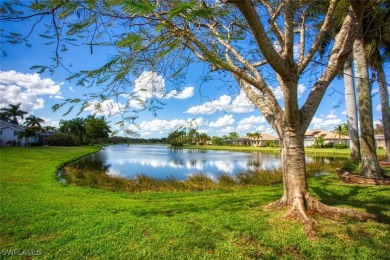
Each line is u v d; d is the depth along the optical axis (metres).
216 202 7.20
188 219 5.42
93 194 9.12
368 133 10.05
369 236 4.27
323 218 5.02
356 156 14.30
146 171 20.38
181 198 8.41
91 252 3.96
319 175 13.78
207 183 11.63
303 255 3.71
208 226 4.90
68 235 4.67
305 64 5.02
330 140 79.75
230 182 11.85
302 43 5.92
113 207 6.76
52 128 77.31
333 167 16.16
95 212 6.21
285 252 3.81
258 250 3.89
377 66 13.70
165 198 8.51
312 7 5.95
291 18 4.61
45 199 7.72
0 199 7.51
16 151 32.00
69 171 16.44
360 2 4.69
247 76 5.50
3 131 48.53
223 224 4.97
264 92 5.79
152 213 6.04
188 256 3.76
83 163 25.47
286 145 5.55
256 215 5.48
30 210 6.32
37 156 26.25
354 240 4.12
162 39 2.49
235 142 111.50
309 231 4.38
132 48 2.24
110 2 1.58
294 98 4.91
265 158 36.81
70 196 8.45
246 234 4.45
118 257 3.79
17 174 13.30
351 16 5.25
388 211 5.63
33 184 10.59
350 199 6.87
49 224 5.29
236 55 5.79
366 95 10.08
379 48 13.39
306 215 4.95
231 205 6.64
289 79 4.71
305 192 5.42
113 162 28.33
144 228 4.91
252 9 3.03
